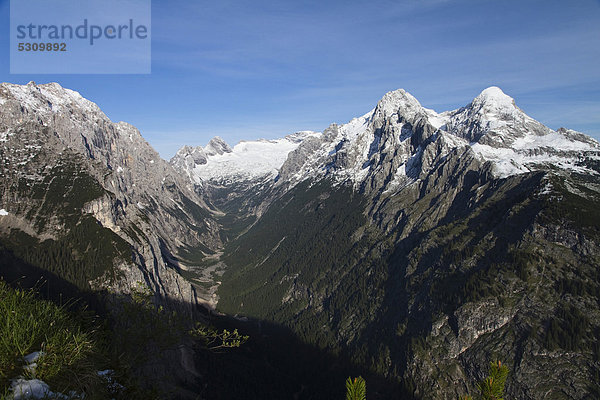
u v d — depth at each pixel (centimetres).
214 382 12244
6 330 1356
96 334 1805
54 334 1469
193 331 2442
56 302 1758
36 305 1581
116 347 1909
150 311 2275
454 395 10312
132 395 1645
